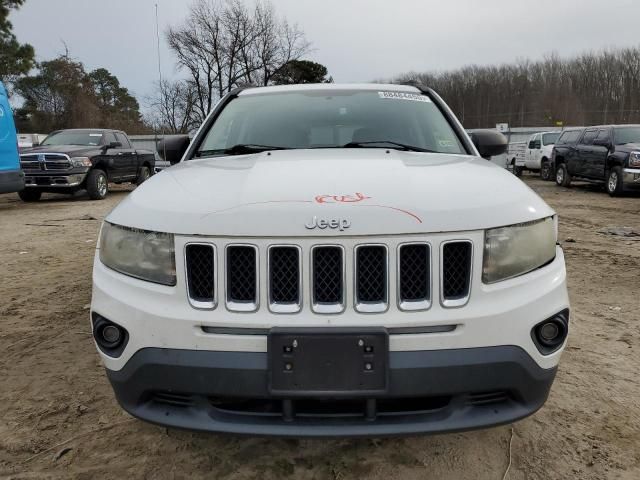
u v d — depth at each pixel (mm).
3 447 2367
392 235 1732
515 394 1852
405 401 1840
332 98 3334
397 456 2287
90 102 45844
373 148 2840
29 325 3902
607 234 7516
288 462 2252
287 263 1757
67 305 4363
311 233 1723
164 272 1842
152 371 1820
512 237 1852
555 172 16094
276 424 1794
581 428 2490
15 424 2557
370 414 1777
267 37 41906
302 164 2281
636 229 7836
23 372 3117
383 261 1747
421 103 3344
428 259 1749
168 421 1854
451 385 1756
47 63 44250
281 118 3146
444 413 1820
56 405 2736
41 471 2199
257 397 1765
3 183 9492
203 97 42062
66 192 12664
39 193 12766
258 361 1750
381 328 1710
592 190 14609
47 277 5297
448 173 2180
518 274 1863
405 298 1762
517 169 21375
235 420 1818
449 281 1795
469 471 2186
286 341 1721
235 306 1762
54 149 12148
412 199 1838
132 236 1919
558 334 1924
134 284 1880
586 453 2301
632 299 4402
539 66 58750
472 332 1761
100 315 1938
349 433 1760
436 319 1738
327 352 1718
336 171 2127
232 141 3029
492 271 1813
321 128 3041
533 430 2479
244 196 1882
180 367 1786
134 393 1887
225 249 1758
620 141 12672
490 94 57938
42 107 44594
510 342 1795
